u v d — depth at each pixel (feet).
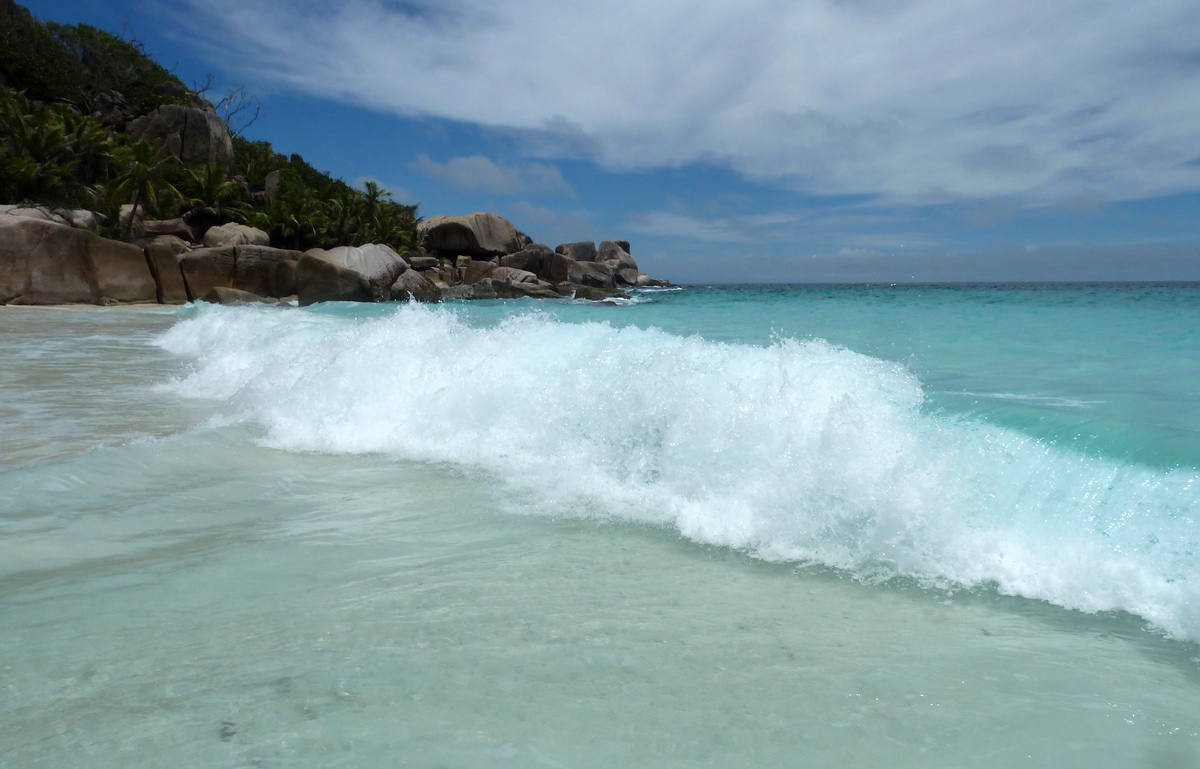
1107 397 13.21
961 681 5.49
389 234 136.15
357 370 15.69
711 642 6.08
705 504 9.80
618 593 7.15
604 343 16.03
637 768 4.30
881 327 29.60
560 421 12.96
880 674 5.58
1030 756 4.53
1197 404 12.35
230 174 136.67
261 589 7.04
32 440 13.35
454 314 21.42
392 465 12.20
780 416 10.63
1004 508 8.46
